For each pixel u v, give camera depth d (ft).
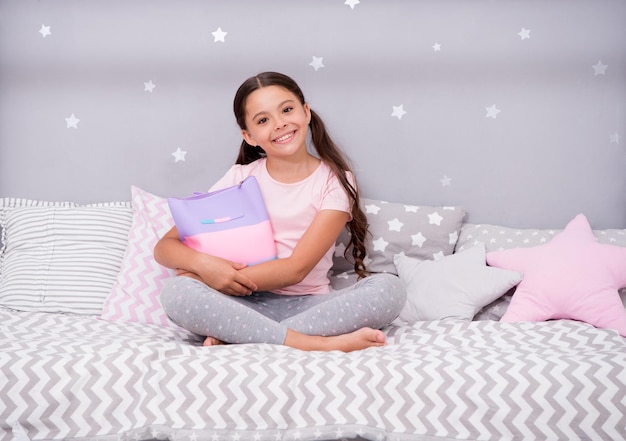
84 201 7.20
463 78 6.96
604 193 6.96
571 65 6.89
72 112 7.15
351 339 4.78
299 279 5.48
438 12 6.92
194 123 7.13
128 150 7.16
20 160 7.20
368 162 7.08
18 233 6.57
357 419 4.13
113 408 4.16
